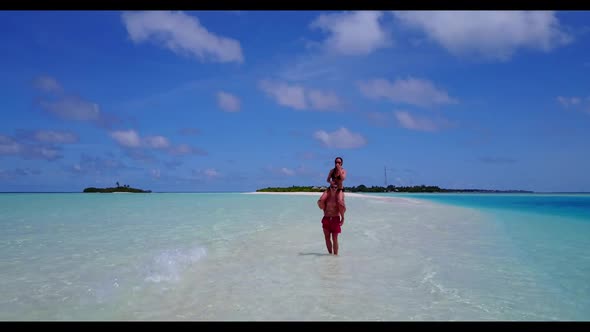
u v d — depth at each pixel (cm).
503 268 678
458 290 544
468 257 774
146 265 686
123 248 859
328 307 470
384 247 888
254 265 692
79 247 873
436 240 1005
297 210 2280
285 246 892
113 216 1764
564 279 606
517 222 1538
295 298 504
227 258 752
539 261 738
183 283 571
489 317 441
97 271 640
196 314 445
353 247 885
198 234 1097
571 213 2119
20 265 684
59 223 1418
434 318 436
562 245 936
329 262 721
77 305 472
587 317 443
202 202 3638
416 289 548
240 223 1418
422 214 1962
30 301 486
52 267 669
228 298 502
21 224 1380
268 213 1992
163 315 441
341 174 802
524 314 452
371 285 566
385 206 2783
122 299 496
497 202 4062
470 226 1370
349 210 2277
